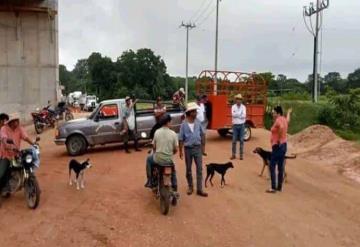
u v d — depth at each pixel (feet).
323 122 91.09
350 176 44.80
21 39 117.70
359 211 32.17
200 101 54.85
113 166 47.50
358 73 228.84
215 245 24.81
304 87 246.06
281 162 36.60
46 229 27.09
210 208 31.53
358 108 91.45
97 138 57.06
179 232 26.71
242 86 69.56
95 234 26.20
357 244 25.70
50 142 71.92
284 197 35.24
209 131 78.33
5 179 32.04
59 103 111.55
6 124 31.50
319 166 49.88
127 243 24.88
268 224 28.53
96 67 354.13
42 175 43.21
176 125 59.52
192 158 34.88
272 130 36.42
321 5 130.00
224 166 38.01
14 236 26.03
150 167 31.81
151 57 347.36
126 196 34.55
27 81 118.62
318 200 34.81
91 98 220.64
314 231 27.58
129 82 345.51
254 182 39.91
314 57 130.72
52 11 116.67
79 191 36.27
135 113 57.21
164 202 29.68
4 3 114.21
